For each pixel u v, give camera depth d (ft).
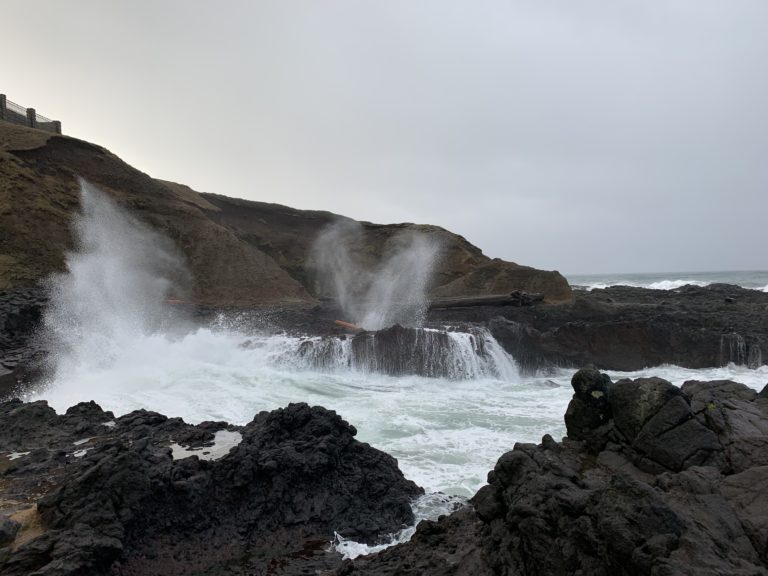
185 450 25.80
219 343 63.21
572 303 89.51
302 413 27.20
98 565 18.01
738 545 13.24
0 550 17.22
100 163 102.63
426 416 43.39
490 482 18.94
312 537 23.15
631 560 12.32
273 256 132.67
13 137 91.66
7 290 64.03
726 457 17.83
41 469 24.00
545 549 14.70
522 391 56.85
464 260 127.24
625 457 19.77
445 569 17.01
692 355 71.61
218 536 21.98
